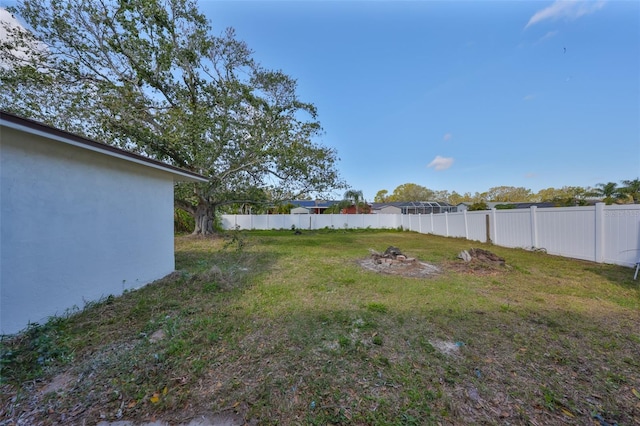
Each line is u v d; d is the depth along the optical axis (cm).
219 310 309
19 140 250
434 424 144
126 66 834
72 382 178
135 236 401
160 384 175
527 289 394
